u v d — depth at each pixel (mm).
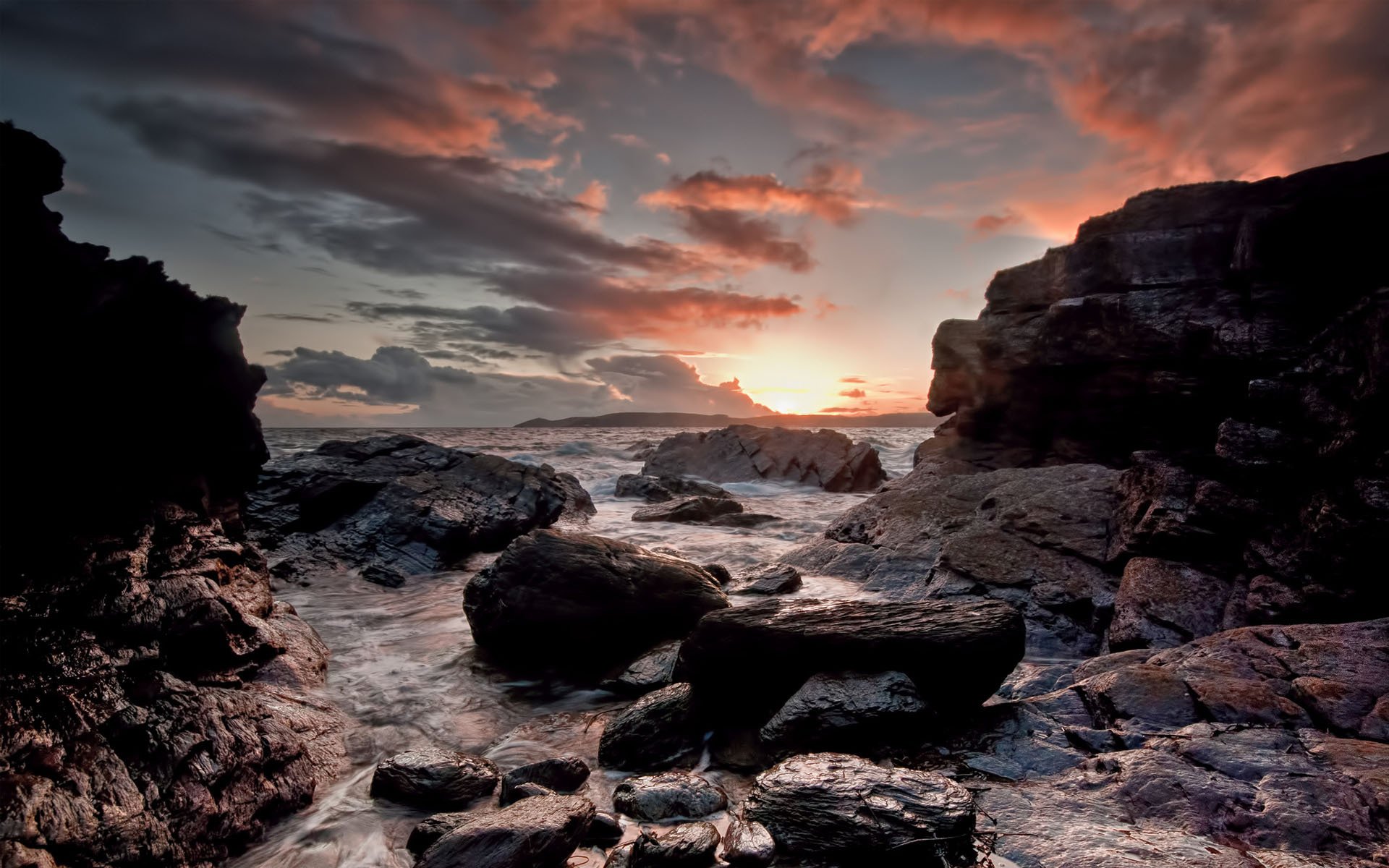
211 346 7777
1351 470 6871
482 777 4977
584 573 8086
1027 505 10234
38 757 3771
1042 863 3529
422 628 9273
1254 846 3545
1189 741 4469
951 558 9492
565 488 20000
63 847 3439
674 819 4426
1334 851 3422
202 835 4082
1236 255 11898
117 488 6523
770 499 24516
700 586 8328
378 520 13523
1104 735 4906
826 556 11844
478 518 14328
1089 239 14172
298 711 5883
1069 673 6711
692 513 19031
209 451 8227
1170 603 7387
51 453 5738
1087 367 14047
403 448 17516
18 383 5398
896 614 5965
